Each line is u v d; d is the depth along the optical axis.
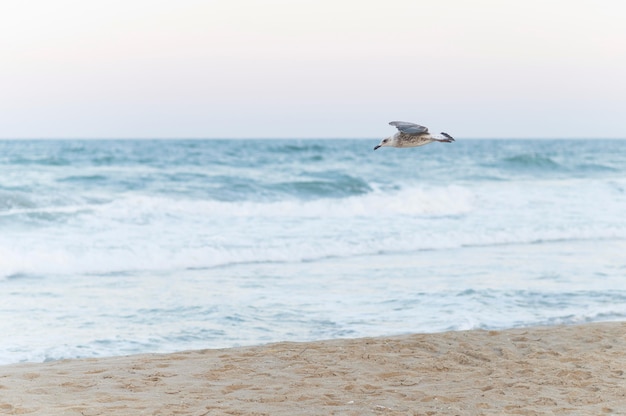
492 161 40.41
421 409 6.66
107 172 30.73
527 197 27.58
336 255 16.98
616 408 6.75
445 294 12.88
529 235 20.16
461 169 38.72
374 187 27.48
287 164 40.72
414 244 18.39
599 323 10.59
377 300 12.45
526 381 7.68
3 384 7.39
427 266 15.72
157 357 8.66
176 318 11.17
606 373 7.98
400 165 40.94
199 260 15.70
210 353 8.83
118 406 6.64
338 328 10.71
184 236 18.06
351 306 12.02
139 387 7.32
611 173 38.66
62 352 9.29
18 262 14.46
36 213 19.14
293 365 8.23
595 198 28.00
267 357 8.59
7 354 9.17
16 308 11.59
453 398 7.00
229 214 21.39
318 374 7.86
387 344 9.22
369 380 7.66
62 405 6.67
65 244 16.44
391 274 14.74
